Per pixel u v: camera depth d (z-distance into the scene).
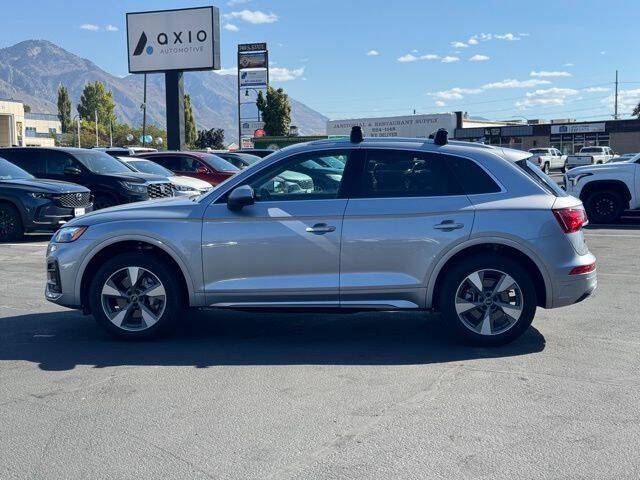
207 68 36.91
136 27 37.50
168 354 5.96
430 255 5.89
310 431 4.28
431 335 6.52
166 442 4.15
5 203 13.15
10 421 4.50
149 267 6.18
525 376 5.27
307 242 5.95
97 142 101.88
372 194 6.00
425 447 4.04
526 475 3.70
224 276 6.09
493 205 5.89
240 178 6.18
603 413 4.54
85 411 4.65
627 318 7.04
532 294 5.92
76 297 6.34
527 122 86.69
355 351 6.01
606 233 14.14
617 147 60.97
